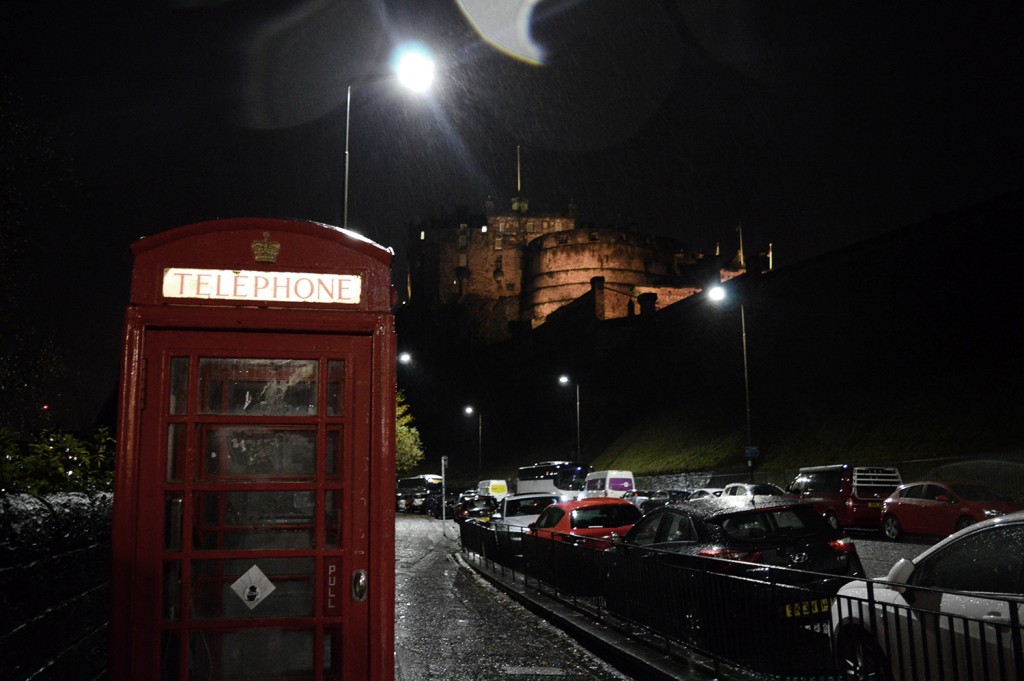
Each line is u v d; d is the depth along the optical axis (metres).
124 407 4.88
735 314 61.50
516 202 139.62
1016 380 36.03
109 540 6.07
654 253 121.69
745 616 7.44
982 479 31.89
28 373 8.62
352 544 5.00
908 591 6.31
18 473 4.85
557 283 118.38
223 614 4.87
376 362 5.16
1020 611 5.19
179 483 4.86
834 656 6.54
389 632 4.99
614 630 10.55
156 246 5.05
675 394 64.50
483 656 9.83
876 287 50.00
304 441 5.05
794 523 10.12
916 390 41.31
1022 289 40.22
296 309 5.11
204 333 5.01
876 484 27.98
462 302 129.88
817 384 49.19
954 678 5.22
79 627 5.29
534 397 91.69
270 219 5.18
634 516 16.33
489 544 20.64
